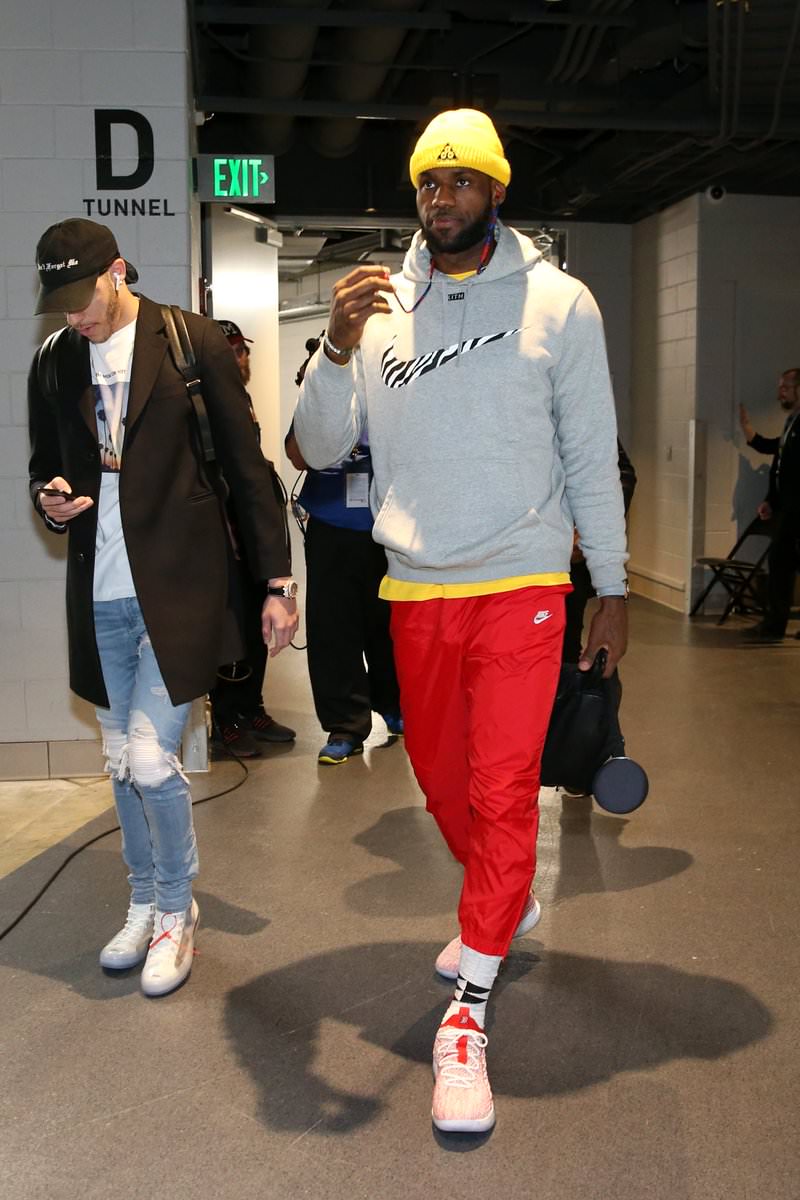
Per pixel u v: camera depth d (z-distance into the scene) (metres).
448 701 2.41
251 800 4.05
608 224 9.57
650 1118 2.20
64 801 4.07
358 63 6.04
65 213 4.07
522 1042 2.47
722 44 5.66
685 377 8.65
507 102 6.71
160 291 4.12
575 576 4.06
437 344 2.31
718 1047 2.45
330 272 13.43
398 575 2.42
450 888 3.28
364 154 8.88
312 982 2.73
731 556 8.25
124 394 2.55
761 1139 2.14
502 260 2.30
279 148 7.94
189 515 2.58
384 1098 2.28
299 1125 2.19
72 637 2.70
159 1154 2.11
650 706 5.43
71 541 2.64
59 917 3.11
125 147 4.06
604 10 5.64
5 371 4.14
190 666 2.57
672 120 6.44
